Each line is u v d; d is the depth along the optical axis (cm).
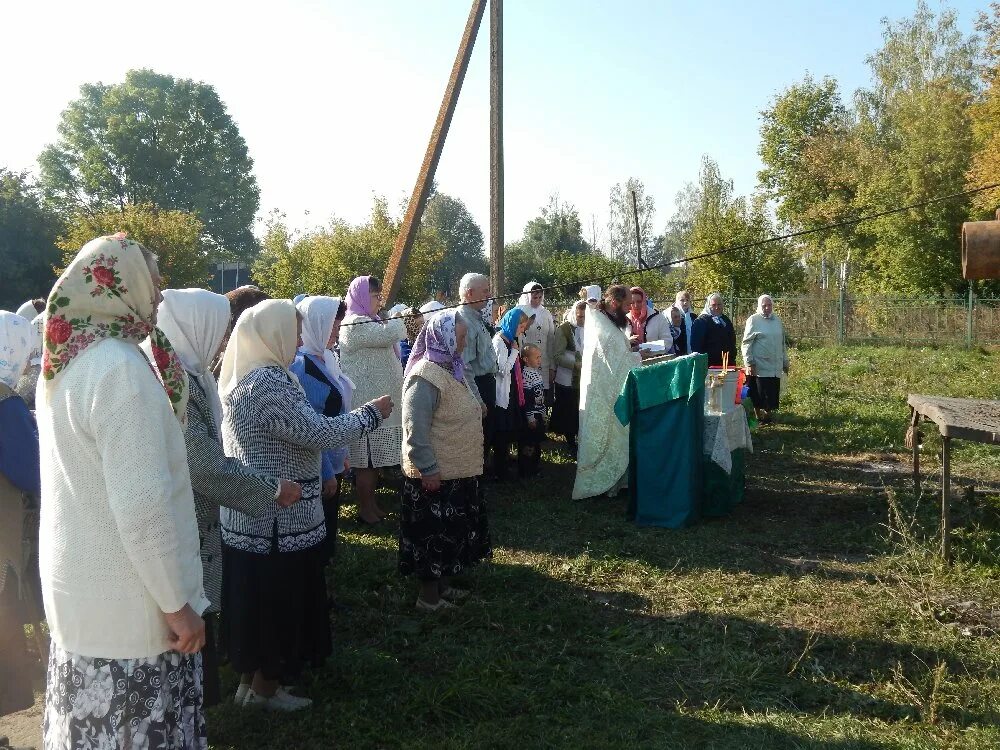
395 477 833
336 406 490
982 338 2133
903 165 2941
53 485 220
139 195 5356
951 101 2845
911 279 2781
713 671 409
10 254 3803
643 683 400
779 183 4066
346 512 689
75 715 219
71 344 219
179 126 5503
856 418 1109
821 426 1074
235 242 5700
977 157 2356
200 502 320
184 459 232
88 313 221
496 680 396
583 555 573
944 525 539
